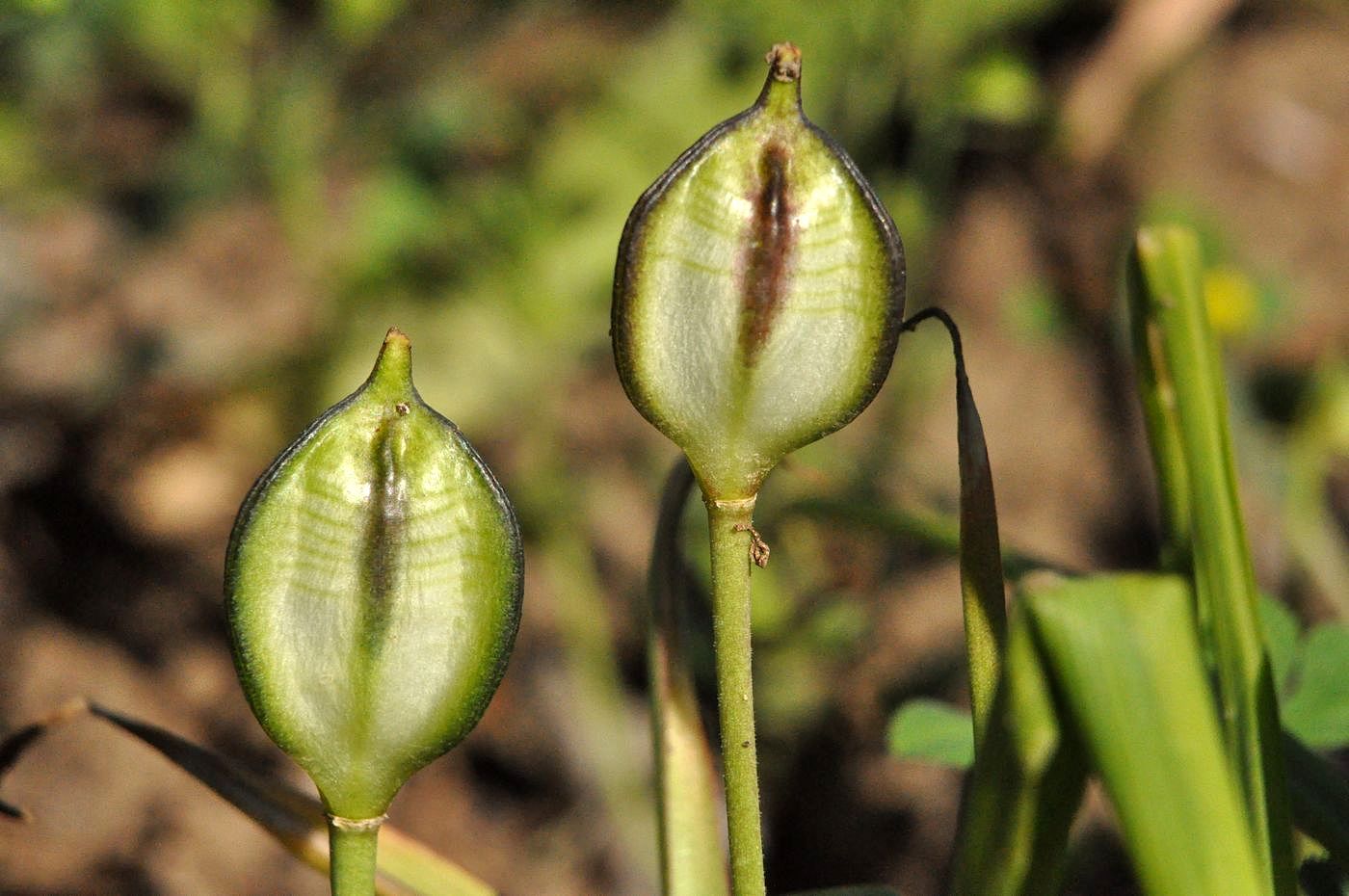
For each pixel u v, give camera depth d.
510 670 0.93
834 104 0.98
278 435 1.04
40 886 0.81
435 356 1.01
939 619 0.87
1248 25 1.29
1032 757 0.30
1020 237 1.16
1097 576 0.31
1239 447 0.96
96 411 1.04
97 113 1.13
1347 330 1.09
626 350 0.33
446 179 1.05
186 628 0.98
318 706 0.33
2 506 1.00
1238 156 1.20
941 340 1.07
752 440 0.33
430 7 1.06
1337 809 0.37
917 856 0.83
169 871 0.83
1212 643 0.36
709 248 0.33
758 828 0.34
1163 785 0.30
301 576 0.33
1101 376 1.11
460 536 0.33
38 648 0.93
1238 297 1.05
